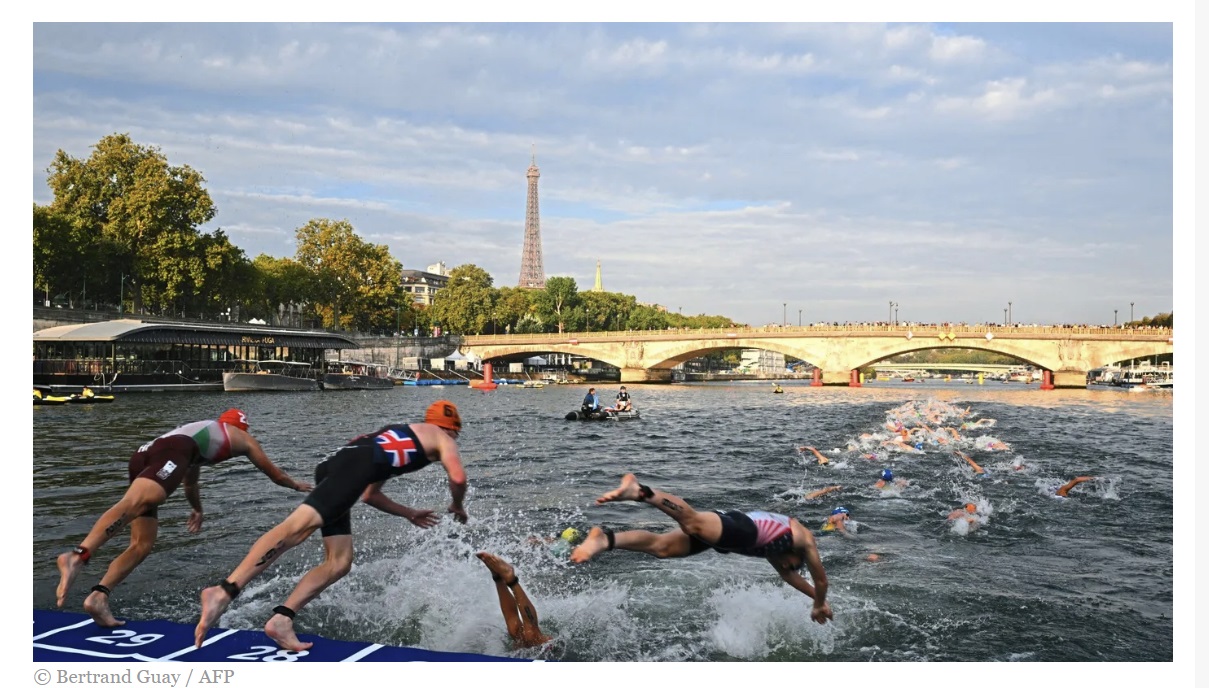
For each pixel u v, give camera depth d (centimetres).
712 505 1427
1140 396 6800
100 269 7306
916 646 741
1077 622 808
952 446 2267
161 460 736
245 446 790
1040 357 8562
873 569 985
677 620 793
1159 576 973
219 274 8012
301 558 1023
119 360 6275
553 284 15075
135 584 903
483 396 7262
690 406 5188
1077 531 1213
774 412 4316
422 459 686
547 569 962
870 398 6431
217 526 1215
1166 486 1598
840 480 1702
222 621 780
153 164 7612
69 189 7525
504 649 724
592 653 713
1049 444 2370
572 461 2095
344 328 11062
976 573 973
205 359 7219
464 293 13562
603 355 11150
